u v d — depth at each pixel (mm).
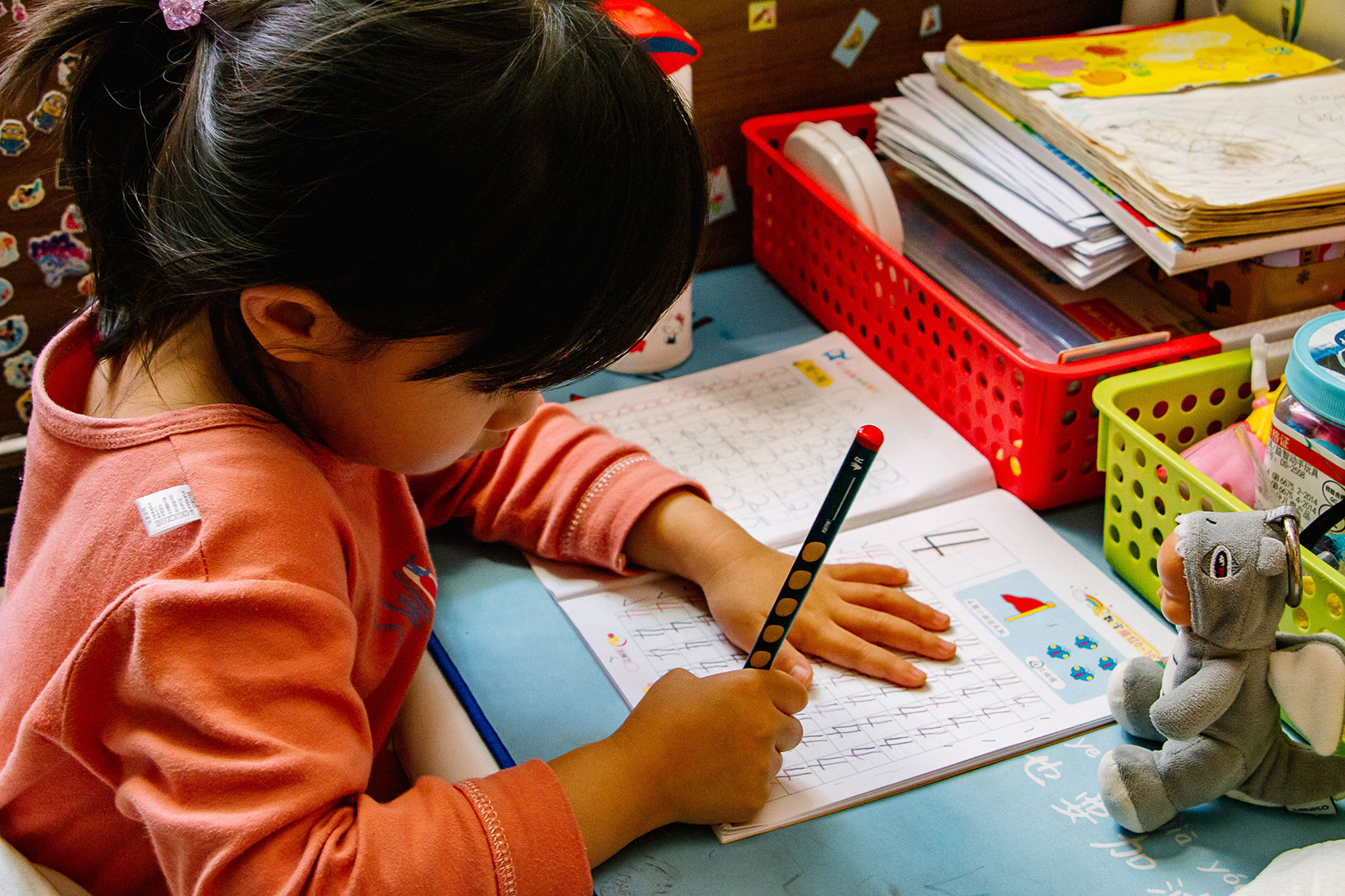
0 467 951
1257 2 1019
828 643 674
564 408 824
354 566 582
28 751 509
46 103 865
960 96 965
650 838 575
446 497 795
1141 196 765
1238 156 782
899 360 926
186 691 472
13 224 905
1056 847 559
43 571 532
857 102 1130
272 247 451
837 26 1079
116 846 567
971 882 542
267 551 503
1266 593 522
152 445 519
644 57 488
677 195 486
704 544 723
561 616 732
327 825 495
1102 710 630
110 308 565
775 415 897
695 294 1097
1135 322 850
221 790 474
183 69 493
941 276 943
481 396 530
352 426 544
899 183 1072
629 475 758
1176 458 654
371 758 554
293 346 496
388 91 430
